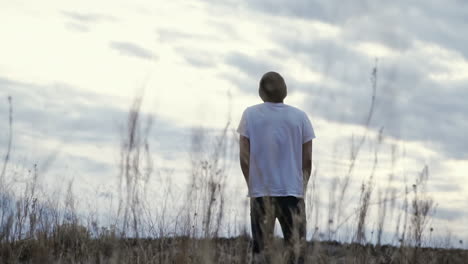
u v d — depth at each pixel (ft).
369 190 10.64
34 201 13.38
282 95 12.05
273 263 10.25
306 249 10.69
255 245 11.48
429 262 11.29
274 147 11.66
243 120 11.96
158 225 12.16
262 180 11.08
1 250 12.87
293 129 11.82
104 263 11.85
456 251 11.94
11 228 13.09
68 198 13.32
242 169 11.91
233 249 11.39
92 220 13.50
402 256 11.44
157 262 11.60
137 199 11.11
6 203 13.00
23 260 13.01
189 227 11.10
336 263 10.37
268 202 10.67
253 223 11.55
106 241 13.05
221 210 10.52
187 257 11.33
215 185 10.43
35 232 13.52
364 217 10.68
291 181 11.62
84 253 12.78
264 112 11.88
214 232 10.51
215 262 10.78
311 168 12.07
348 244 11.04
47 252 12.62
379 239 10.86
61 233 13.78
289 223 11.51
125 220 11.37
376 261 10.97
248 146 11.90
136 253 12.19
